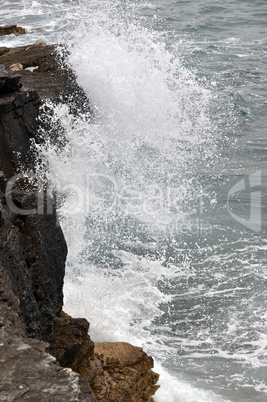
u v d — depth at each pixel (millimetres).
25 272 4699
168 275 8156
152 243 8969
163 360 6449
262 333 6879
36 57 13398
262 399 5840
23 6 31750
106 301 7523
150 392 5688
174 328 7062
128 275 8164
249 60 20797
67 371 2898
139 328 7051
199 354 6566
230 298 7555
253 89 17266
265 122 14680
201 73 19062
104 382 5301
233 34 25266
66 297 7434
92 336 6777
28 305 4574
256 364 6367
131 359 5742
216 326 7055
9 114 8977
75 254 8648
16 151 9117
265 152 12609
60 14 29312
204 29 26172
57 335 5254
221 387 6012
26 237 4980
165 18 28188
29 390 2770
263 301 7457
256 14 29078
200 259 8531
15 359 3004
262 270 8141
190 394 5859
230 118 14688
